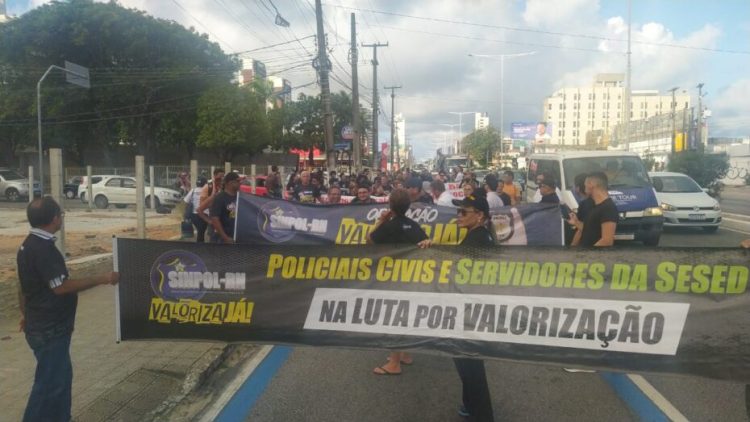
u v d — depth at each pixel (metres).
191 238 12.98
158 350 6.68
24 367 6.02
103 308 8.45
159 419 4.92
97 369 6.06
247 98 50.06
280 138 63.56
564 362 4.54
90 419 4.87
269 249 5.00
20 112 46.19
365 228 8.30
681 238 16.28
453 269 4.71
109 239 14.91
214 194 9.93
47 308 4.25
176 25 49.06
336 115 66.38
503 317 4.63
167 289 5.12
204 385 5.74
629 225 13.49
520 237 8.24
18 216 22.55
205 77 49.44
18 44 45.66
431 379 5.86
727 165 30.62
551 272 4.54
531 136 95.12
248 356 6.68
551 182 9.17
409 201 5.50
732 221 20.81
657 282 4.39
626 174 14.71
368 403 5.25
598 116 137.25
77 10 45.38
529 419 4.91
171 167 37.44
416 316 4.79
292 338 4.99
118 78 46.66
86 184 30.50
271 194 15.54
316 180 17.88
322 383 5.78
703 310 4.36
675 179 18.69
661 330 4.41
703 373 4.37
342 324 4.92
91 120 47.91
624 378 5.89
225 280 5.05
